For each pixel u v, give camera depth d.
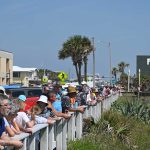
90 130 16.81
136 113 26.86
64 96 14.19
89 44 75.75
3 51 78.25
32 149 8.59
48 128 10.08
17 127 8.76
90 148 14.11
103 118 20.03
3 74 78.31
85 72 76.50
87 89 27.31
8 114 8.27
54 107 13.02
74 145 13.57
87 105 18.61
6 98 8.05
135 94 73.00
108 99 34.53
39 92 21.33
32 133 8.38
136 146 17.39
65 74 31.84
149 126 23.66
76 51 74.62
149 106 30.02
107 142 15.97
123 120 20.42
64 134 12.23
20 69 101.38
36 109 10.66
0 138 7.43
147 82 104.88
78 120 15.25
